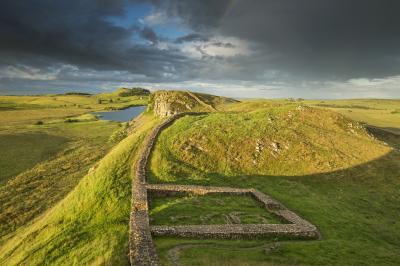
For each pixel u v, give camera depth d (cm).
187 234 2703
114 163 4703
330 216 3588
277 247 2630
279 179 4753
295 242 2809
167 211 3250
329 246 2775
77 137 11950
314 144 5775
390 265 2630
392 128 10762
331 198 4294
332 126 6712
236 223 3075
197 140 5416
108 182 4175
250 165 5025
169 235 2692
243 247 2630
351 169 5209
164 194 3703
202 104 9775
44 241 3503
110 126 14500
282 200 3938
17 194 6081
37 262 3128
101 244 2930
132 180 4172
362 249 2847
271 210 3434
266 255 2494
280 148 5478
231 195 3844
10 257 3597
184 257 2356
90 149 9881
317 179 4881
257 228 2880
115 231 3130
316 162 5262
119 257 2577
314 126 6544
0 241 4406
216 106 9756
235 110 8394
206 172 4666
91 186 4319
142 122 11012
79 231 3434
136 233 2598
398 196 4556
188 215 3169
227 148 5303
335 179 4916
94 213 3709
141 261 2155
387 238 3297
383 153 5928
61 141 11075
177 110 9062
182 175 4422
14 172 7375
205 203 3528
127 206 3609
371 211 4044
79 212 3875
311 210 3688
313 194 4312
